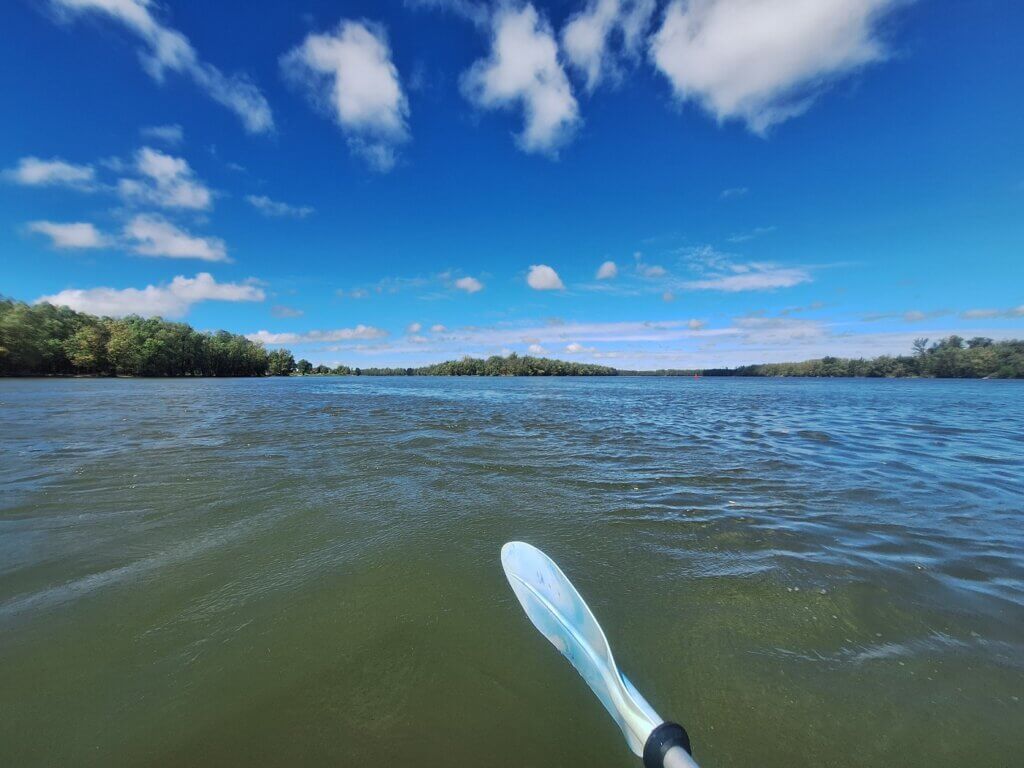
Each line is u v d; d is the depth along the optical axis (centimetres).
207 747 222
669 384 6256
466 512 570
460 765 215
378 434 1208
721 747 227
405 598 363
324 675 273
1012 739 227
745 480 734
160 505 585
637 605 357
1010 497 639
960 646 299
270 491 653
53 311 6912
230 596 362
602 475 763
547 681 273
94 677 268
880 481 731
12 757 214
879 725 237
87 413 1697
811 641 308
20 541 465
